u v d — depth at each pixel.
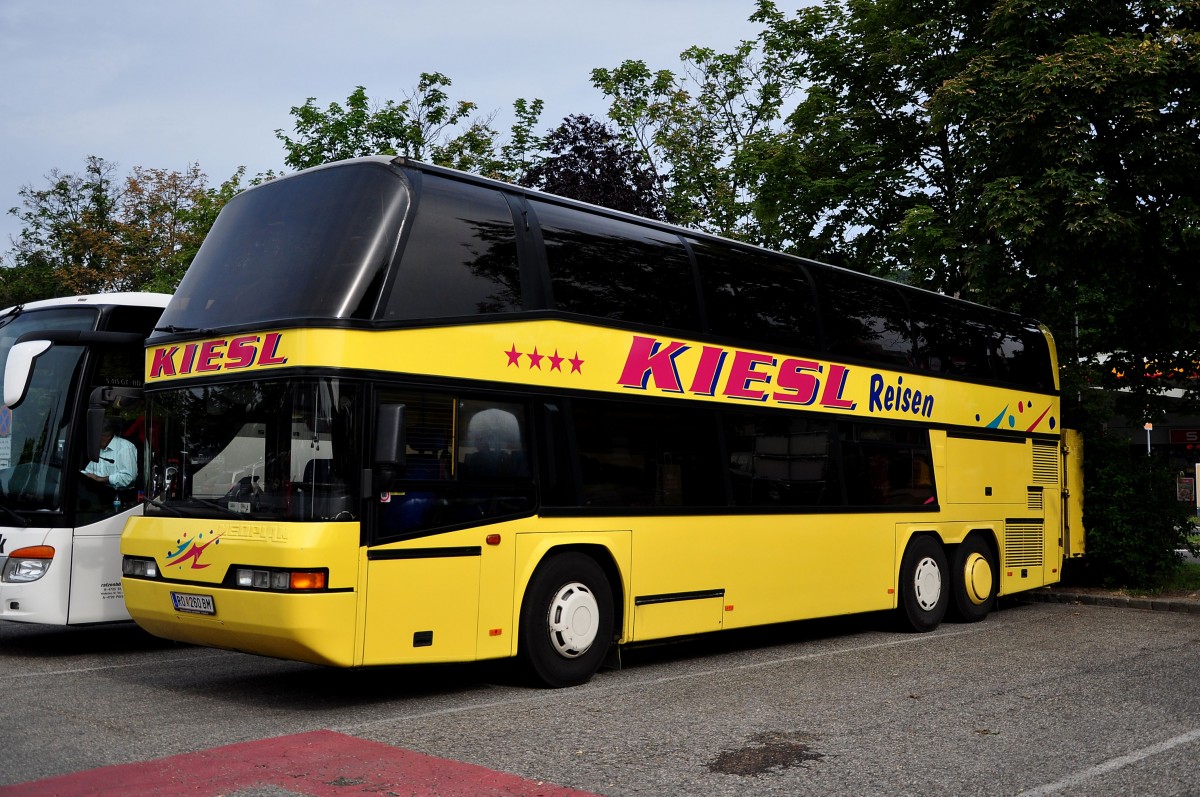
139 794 5.64
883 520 12.43
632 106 27.78
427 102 26.52
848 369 12.17
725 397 10.62
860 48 20.48
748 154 22.34
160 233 42.16
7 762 6.32
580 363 9.30
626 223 10.15
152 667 10.05
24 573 10.52
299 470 7.59
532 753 6.60
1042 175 15.19
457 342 8.39
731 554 10.48
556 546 9.02
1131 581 16.73
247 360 8.11
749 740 6.99
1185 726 7.47
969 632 12.87
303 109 25.66
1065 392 17.19
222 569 7.79
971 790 5.88
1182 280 16.16
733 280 10.98
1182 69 14.74
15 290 45.53
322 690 8.80
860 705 8.19
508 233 8.98
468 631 8.25
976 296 17.08
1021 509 14.79
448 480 8.20
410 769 6.18
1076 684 9.13
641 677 9.53
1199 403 17.98
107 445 10.95
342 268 7.95
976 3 17.91
